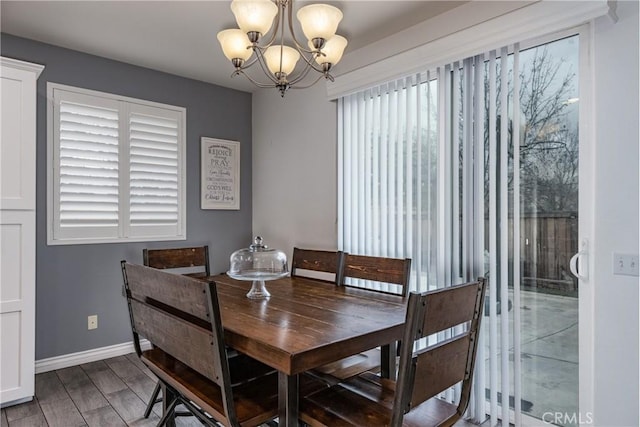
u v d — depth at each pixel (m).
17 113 2.51
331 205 3.42
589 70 2.00
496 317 2.28
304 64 3.37
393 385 1.75
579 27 2.04
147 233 3.53
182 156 3.74
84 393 2.67
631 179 1.88
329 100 3.36
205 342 1.46
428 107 2.63
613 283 1.93
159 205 3.60
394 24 2.70
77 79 3.16
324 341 1.38
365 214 3.04
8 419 2.33
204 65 3.46
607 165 1.95
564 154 2.10
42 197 3.01
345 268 2.55
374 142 2.99
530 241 2.21
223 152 4.03
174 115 3.69
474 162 2.38
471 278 2.37
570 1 1.95
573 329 2.06
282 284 2.53
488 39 2.28
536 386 2.19
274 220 4.00
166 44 3.03
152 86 3.56
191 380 1.76
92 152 3.23
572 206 2.07
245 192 4.23
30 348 2.54
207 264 2.91
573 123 2.08
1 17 2.60
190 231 3.80
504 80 2.25
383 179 2.92
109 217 3.32
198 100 3.85
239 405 1.55
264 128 4.12
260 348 1.37
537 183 2.19
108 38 2.92
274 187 4.00
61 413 2.41
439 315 1.34
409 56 2.68
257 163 4.21
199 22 2.67
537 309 2.18
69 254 3.13
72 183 3.14
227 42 2.05
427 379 1.34
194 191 3.83
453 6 2.46
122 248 3.39
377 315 1.74
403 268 2.27
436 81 2.60
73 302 3.15
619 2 1.91
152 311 1.79
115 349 3.35
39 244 3.00
